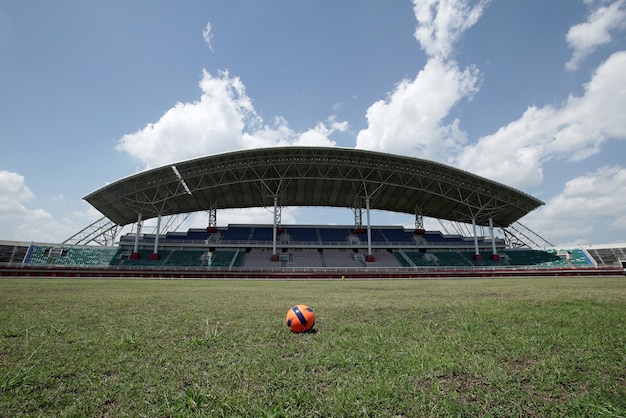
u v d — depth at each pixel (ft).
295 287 81.35
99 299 45.44
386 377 13.33
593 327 22.36
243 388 12.43
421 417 10.28
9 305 37.68
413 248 210.18
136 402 11.44
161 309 35.09
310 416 10.41
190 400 11.14
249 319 28.30
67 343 19.42
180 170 159.53
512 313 29.07
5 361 15.79
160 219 181.98
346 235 219.20
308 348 18.07
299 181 183.62
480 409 10.68
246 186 186.09
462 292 58.18
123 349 18.04
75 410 10.78
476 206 196.44
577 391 12.05
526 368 14.43
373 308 34.81
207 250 194.18
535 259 197.06
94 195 161.48
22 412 10.71
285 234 213.87
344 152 156.46
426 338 20.03
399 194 200.13
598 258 184.14
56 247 176.24
